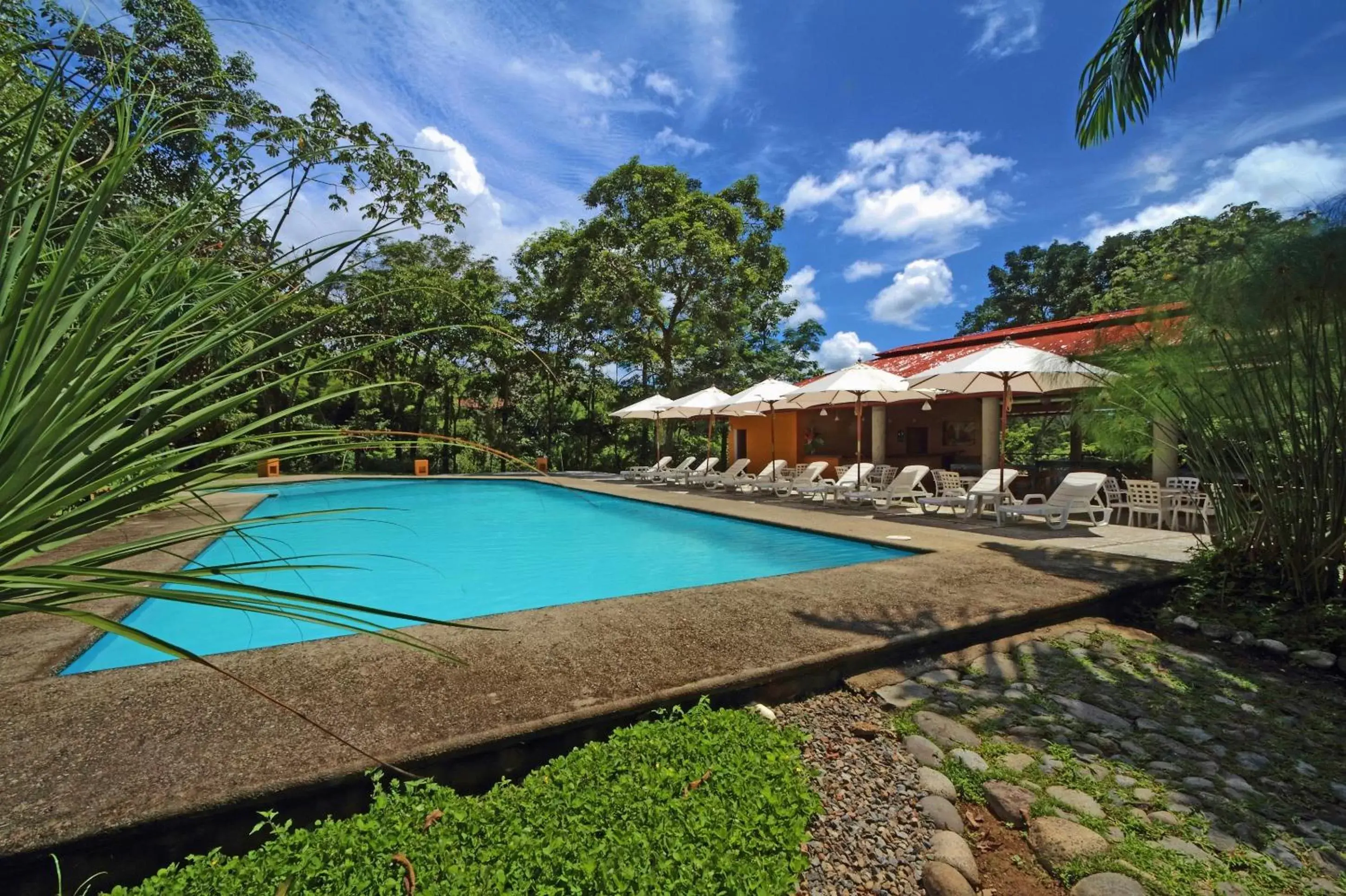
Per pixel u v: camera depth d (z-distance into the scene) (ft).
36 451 3.23
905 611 13.70
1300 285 13.14
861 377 36.37
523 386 84.12
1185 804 7.97
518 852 6.27
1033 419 76.69
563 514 41.63
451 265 75.51
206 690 9.30
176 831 6.55
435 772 7.75
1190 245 46.91
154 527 21.58
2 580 2.87
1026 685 11.25
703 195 76.02
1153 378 17.02
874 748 9.23
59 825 6.16
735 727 9.02
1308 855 7.09
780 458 62.80
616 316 71.67
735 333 79.97
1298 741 9.53
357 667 10.18
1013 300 115.96
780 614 13.41
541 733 8.35
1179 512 30.32
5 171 4.74
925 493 34.50
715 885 5.87
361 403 59.11
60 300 4.61
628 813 6.89
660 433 66.28
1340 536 13.65
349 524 36.37
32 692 9.22
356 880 5.87
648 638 11.78
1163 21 18.61
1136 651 12.85
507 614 13.43
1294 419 14.23
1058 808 7.87
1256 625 13.96
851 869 6.87
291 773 7.09
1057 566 18.29
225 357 5.47
